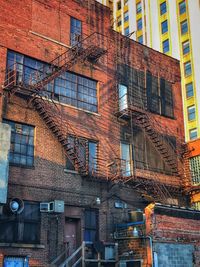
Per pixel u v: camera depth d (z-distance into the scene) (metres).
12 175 24.89
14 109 26.22
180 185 34.78
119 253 26.98
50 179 26.55
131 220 28.95
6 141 23.55
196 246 27.66
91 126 30.17
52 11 30.39
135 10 73.94
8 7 27.92
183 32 63.00
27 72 27.83
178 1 65.19
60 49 29.98
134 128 33.31
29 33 28.52
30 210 25.14
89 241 27.34
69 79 30.11
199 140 36.34
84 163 28.80
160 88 37.19
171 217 26.84
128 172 31.73
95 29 33.00
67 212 26.77
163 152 35.03
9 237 23.78
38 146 26.70
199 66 59.09
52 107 28.19
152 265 24.55
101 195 28.89
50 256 24.94
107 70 32.84
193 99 58.66
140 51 36.38
